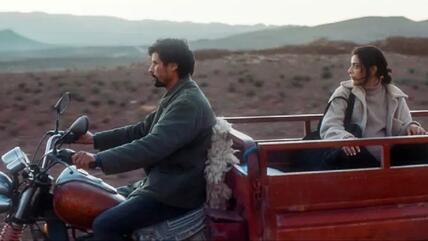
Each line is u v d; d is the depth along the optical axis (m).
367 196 4.18
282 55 47.28
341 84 5.14
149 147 4.07
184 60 4.36
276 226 4.02
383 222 4.19
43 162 4.19
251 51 52.09
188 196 4.24
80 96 24.77
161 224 4.21
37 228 4.30
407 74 36.97
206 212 4.26
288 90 28.84
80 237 4.29
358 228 4.14
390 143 4.21
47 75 34.41
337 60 42.25
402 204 4.25
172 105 4.21
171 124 4.13
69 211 4.13
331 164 4.84
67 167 4.24
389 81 5.05
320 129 5.06
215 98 26.41
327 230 4.09
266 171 4.02
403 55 47.59
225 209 4.38
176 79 4.39
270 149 4.02
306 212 4.07
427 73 37.75
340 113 4.98
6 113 21.50
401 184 4.24
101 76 33.47
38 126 18.84
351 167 4.82
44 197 4.24
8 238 4.14
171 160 4.23
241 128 16.58
